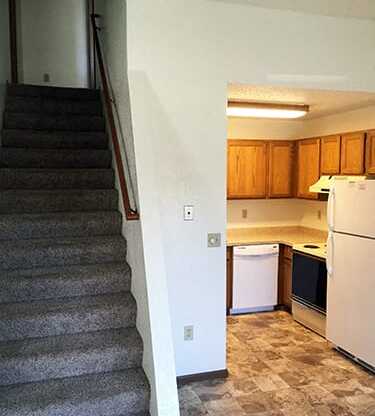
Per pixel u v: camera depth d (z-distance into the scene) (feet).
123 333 8.78
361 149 13.01
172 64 9.58
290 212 18.06
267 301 16.10
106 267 9.85
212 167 10.12
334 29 10.74
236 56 10.02
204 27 9.73
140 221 8.20
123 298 9.34
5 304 8.92
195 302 10.27
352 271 11.46
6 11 14.67
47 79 17.34
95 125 13.79
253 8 10.02
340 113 15.11
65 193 11.30
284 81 10.45
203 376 10.46
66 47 17.47
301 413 8.98
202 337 10.39
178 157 9.87
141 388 7.67
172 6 9.48
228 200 16.98
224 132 10.12
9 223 10.06
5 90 13.62
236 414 8.91
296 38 10.44
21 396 7.36
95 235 10.73
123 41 9.75
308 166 15.96
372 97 12.07
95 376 8.05
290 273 15.58
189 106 9.80
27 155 12.15
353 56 10.98
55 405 7.13
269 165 16.63
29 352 7.95
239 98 12.42
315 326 13.88
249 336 13.56
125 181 8.95
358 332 11.27
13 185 11.46
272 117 15.70
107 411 7.43
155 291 7.67
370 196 10.75
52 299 9.20
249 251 15.53
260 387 10.12
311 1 9.73
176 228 9.99
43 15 17.17
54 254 9.80
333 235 12.19
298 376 10.73
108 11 12.70
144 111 8.79
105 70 13.38
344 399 9.59
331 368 11.22
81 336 8.63
